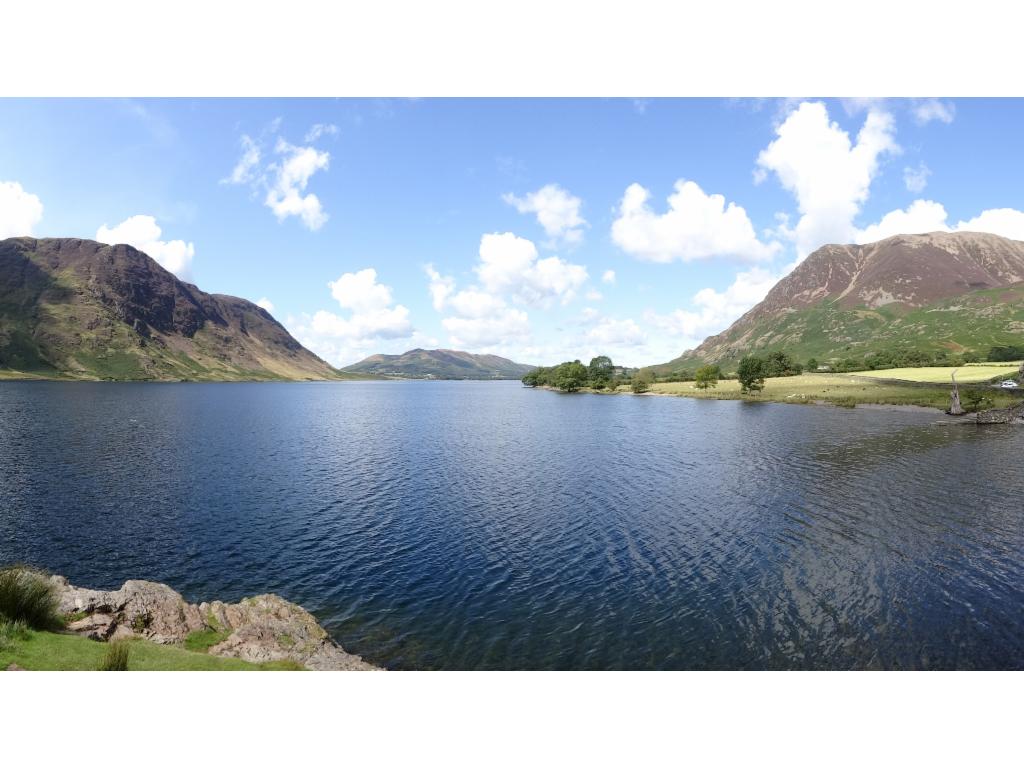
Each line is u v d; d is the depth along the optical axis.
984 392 121.25
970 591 26.97
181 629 20.34
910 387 146.50
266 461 67.31
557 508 44.12
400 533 37.97
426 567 31.69
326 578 30.25
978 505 41.94
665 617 25.09
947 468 55.50
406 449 78.12
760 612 25.27
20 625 16.38
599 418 122.94
